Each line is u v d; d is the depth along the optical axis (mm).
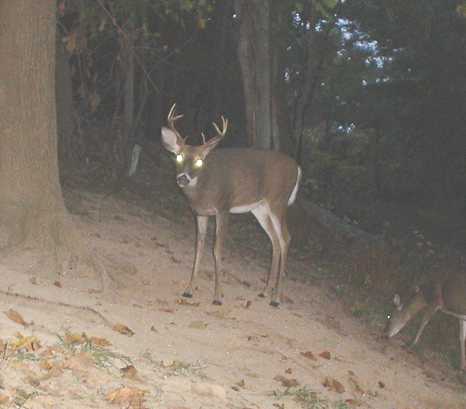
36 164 9062
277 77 17625
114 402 5535
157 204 15258
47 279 8594
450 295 11469
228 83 27219
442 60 32625
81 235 10062
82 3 12102
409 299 11617
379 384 9148
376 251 15133
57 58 17125
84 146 17422
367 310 12398
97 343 6734
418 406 9164
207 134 27047
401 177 36594
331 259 14984
